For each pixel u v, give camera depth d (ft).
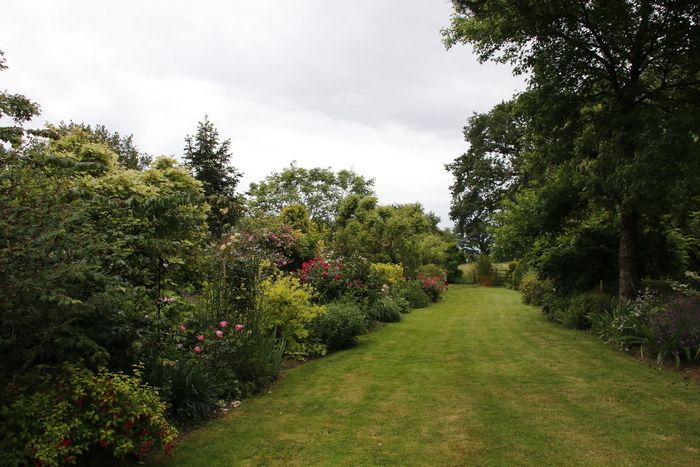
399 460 12.67
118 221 15.57
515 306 53.98
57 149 23.13
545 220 36.52
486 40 31.30
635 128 25.73
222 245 20.83
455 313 47.62
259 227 35.24
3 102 12.34
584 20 29.01
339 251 46.06
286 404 17.56
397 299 48.21
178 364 16.01
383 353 26.99
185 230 18.57
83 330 11.73
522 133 37.04
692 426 14.89
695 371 21.07
